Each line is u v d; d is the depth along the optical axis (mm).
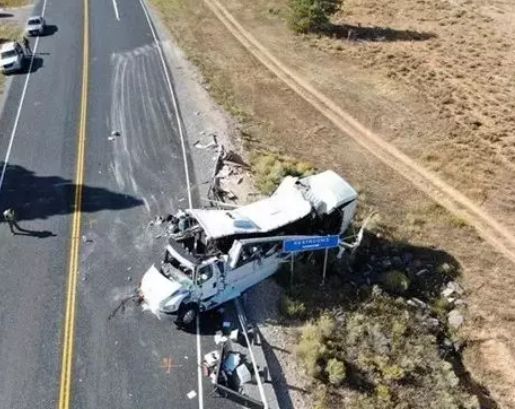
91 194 25312
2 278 20703
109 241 22469
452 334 20531
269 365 17453
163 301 17922
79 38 43125
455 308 21469
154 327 18719
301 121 33312
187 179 26297
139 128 30781
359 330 18781
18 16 48375
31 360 17594
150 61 39312
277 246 19984
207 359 17391
